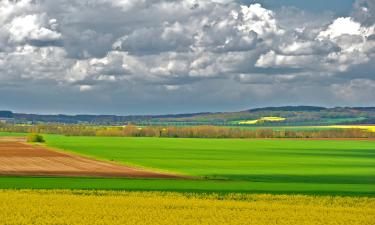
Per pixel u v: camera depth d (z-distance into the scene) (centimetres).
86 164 9612
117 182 6412
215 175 7744
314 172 8506
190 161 10756
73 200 4497
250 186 6150
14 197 4641
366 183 6769
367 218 3875
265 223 3659
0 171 8025
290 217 3881
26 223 3528
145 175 7525
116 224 3550
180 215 3912
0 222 3547
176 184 6262
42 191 5234
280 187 6078
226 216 3903
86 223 3562
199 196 5062
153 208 4188
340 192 5631
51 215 3822
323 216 3931
